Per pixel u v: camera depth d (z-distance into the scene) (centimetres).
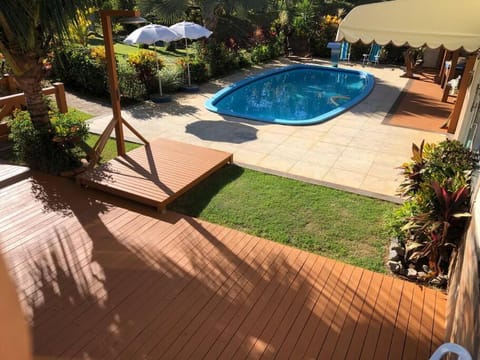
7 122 759
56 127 677
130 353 349
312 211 585
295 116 1221
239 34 2009
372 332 380
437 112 1118
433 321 395
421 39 495
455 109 914
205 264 464
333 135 912
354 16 523
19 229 515
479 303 271
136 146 809
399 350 362
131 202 591
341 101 1395
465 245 396
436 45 490
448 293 423
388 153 812
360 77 1678
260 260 474
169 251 486
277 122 987
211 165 685
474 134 620
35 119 675
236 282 438
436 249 454
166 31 1066
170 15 1538
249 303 410
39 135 669
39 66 650
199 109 1088
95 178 621
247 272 454
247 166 733
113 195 605
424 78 1595
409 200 566
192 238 512
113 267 454
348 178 695
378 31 514
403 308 410
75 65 1161
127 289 422
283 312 400
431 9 480
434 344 370
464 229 438
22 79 644
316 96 1460
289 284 437
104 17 627
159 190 592
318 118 1016
